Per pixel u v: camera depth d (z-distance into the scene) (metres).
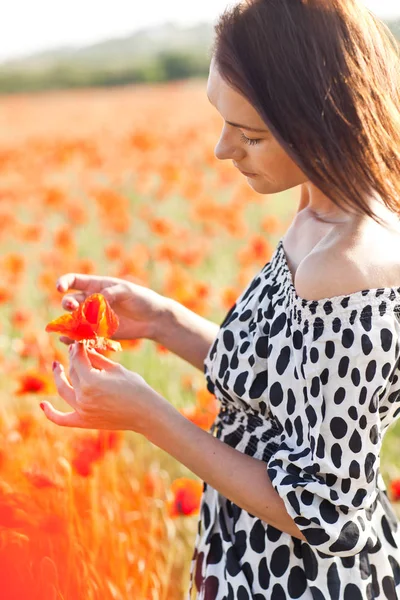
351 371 1.37
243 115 1.42
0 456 2.50
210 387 1.72
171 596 2.54
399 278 1.39
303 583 1.53
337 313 1.37
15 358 3.84
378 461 1.43
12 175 9.59
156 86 27.30
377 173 1.36
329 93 1.34
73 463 2.31
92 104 21.31
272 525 1.48
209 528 1.70
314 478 1.40
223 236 6.52
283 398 1.48
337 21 1.38
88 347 1.50
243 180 8.89
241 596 1.55
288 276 1.53
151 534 2.35
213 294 4.64
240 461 1.48
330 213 1.54
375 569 1.54
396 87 1.43
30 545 1.60
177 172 7.63
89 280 1.95
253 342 1.55
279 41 1.36
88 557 2.03
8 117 19.25
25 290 5.07
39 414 3.19
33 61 41.03
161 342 1.97
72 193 8.97
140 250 4.88
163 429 1.49
